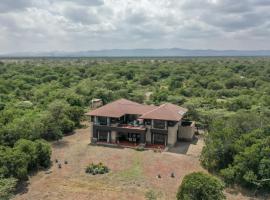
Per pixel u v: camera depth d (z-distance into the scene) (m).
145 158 37.59
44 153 34.59
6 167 29.05
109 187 29.83
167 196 27.95
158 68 136.12
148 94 84.56
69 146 42.09
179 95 77.69
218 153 32.97
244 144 32.94
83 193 28.55
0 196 25.27
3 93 73.88
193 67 142.88
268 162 28.88
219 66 149.12
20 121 41.72
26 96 74.62
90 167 33.81
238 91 82.56
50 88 81.69
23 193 28.38
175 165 35.44
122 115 43.16
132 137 43.50
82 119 57.06
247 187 30.00
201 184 23.78
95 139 43.41
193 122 47.25
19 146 33.19
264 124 37.91
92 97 71.25
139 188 29.59
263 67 140.50
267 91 79.06
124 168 34.50
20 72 116.31
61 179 31.62
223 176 31.62
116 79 105.00
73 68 131.50
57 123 46.91
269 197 28.38
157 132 42.06
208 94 80.94
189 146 42.34
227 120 40.12
